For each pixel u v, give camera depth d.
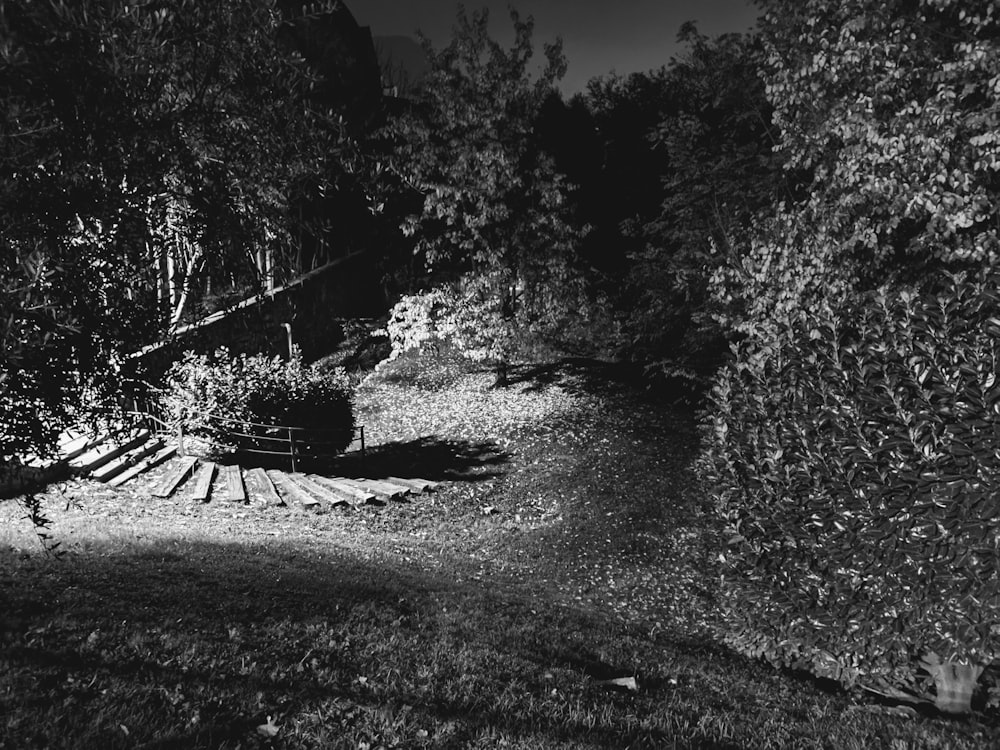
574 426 23.61
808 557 6.98
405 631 7.32
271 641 6.38
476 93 24.44
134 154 3.85
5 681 4.64
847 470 6.48
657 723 5.48
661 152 33.84
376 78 36.78
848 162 8.85
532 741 4.70
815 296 9.79
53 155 3.44
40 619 6.02
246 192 4.40
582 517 16.97
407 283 34.44
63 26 3.42
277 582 8.80
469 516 16.83
